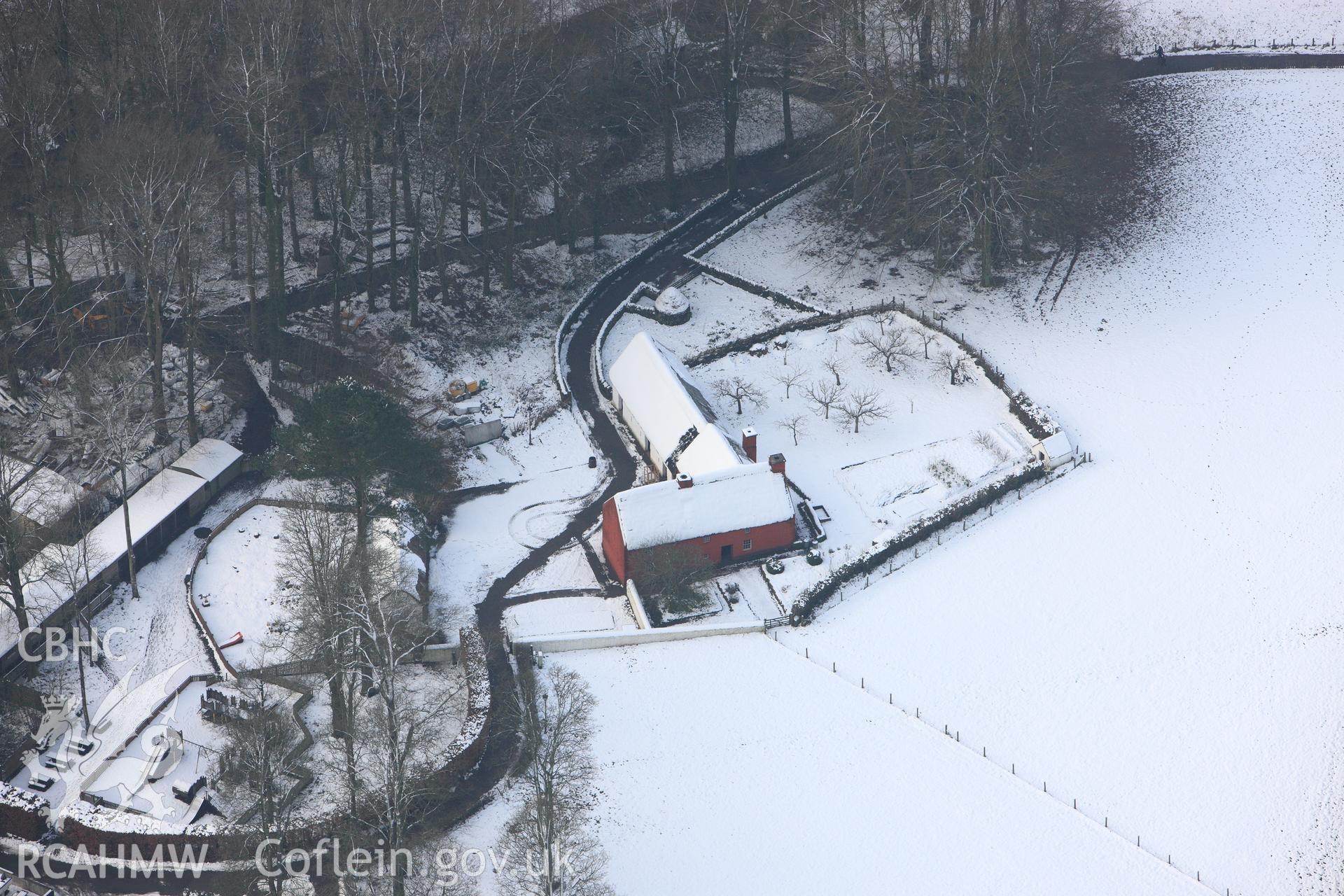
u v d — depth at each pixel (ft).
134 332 457.68
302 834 326.85
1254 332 487.20
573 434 459.32
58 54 460.96
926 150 502.79
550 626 394.73
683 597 399.85
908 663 386.11
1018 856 336.49
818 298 505.25
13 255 460.55
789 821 342.85
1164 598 403.75
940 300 502.79
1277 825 346.33
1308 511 427.74
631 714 368.48
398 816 319.68
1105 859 336.90
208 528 413.80
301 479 396.98
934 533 426.92
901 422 458.91
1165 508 431.02
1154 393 468.34
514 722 361.92
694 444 427.74
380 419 374.63
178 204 431.84
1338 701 375.04
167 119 455.22
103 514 406.62
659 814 343.46
